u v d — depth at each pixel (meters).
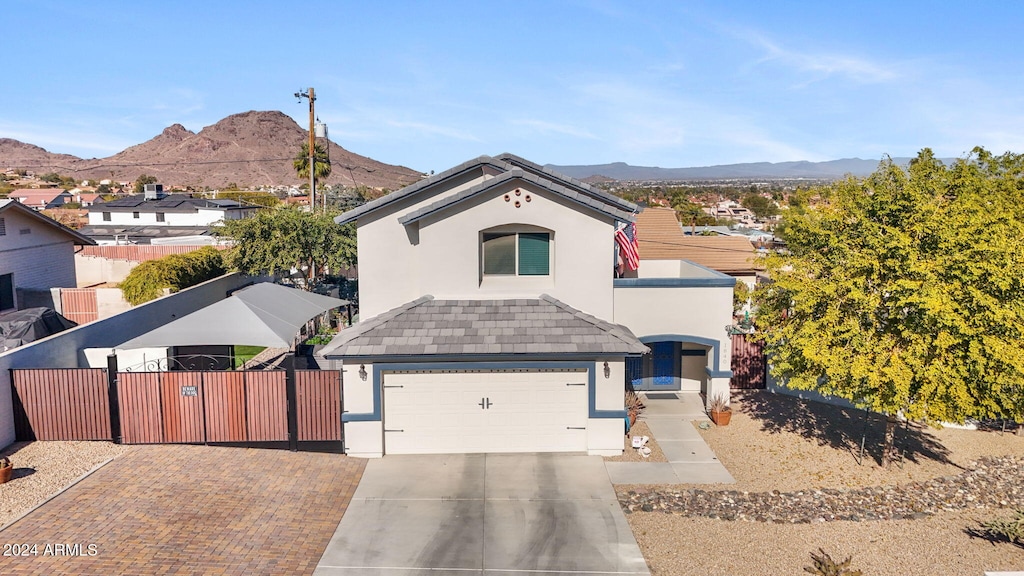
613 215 16.06
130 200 66.62
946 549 11.03
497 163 17.14
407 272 17.17
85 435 15.18
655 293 18.05
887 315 13.64
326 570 10.39
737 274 33.78
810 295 13.91
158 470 13.84
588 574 10.35
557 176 19.12
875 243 13.23
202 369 20.95
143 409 15.06
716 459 14.98
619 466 14.53
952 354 12.66
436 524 11.89
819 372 14.16
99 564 10.28
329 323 28.81
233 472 13.86
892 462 14.88
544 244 16.55
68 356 17.42
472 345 14.46
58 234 29.80
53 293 27.09
